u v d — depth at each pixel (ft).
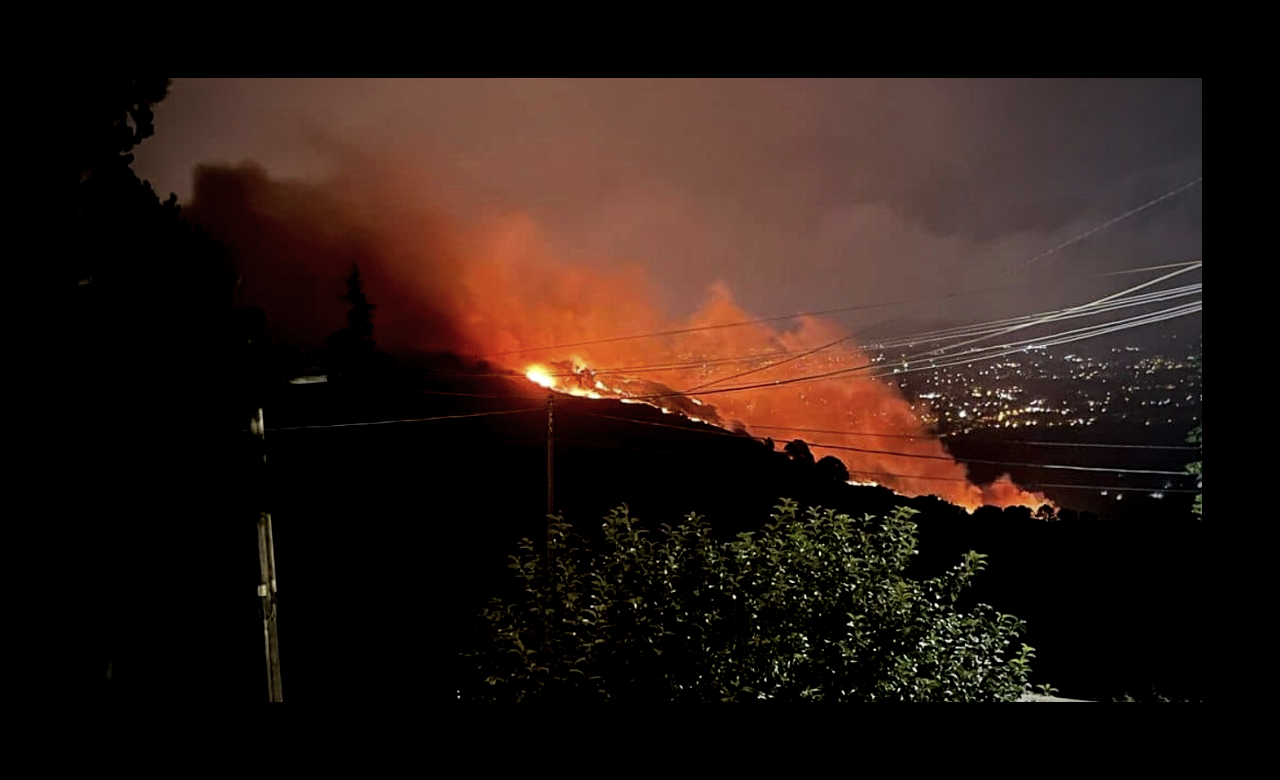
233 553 13.75
